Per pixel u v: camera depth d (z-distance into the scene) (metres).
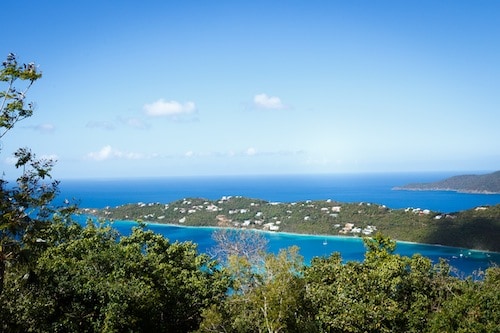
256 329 22.78
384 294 25.44
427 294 28.50
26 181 17.52
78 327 21.16
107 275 23.77
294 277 24.08
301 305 23.88
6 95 15.98
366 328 24.41
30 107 16.83
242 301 23.33
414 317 24.88
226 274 30.44
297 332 22.92
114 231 32.94
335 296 25.77
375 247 32.72
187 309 28.58
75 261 25.02
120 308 20.70
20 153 17.28
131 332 21.30
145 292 22.81
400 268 27.36
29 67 16.33
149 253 29.44
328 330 24.23
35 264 20.92
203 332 22.78
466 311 22.05
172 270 28.75
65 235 29.78
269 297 22.08
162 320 26.45
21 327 19.56
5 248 17.19
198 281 28.59
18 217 17.12
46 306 20.42
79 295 21.61
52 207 19.20
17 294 20.22
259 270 24.84
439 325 21.97
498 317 20.92
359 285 26.11
